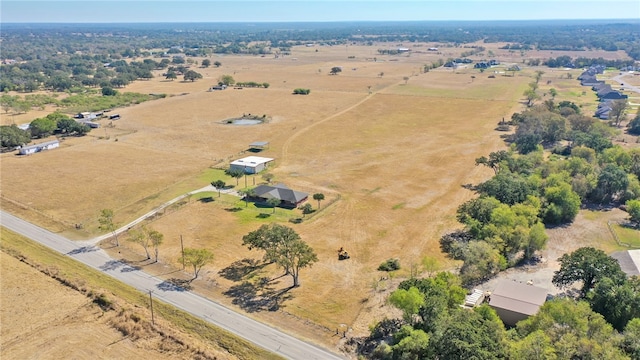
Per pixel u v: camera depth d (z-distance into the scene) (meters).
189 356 56.66
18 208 104.06
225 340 60.28
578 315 56.28
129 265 79.12
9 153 147.12
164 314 65.38
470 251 74.50
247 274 76.69
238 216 99.69
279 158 140.62
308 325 63.78
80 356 56.16
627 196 104.12
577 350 50.06
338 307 67.88
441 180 121.38
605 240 87.81
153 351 57.41
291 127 179.25
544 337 51.25
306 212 100.62
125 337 60.00
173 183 119.75
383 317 65.31
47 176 125.38
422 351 53.72
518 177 103.88
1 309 65.31
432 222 96.50
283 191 107.50
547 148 147.75
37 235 90.94
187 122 189.00
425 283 63.75
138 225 95.00
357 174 126.38
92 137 166.75
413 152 145.75
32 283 72.19
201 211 102.12
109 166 133.75
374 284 72.81
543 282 73.25
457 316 55.28
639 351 50.81
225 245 86.62
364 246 86.50
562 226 94.06
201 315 65.38
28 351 56.94
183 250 76.19
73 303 67.12
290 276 76.19
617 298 60.62
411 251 84.44
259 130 175.12
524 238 79.62
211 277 75.50
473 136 162.75
